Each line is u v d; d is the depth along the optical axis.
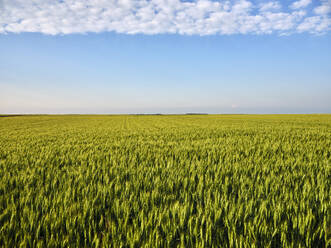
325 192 3.32
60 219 2.61
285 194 3.31
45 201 3.06
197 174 4.49
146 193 3.36
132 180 4.19
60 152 7.55
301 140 10.12
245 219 2.69
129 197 3.43
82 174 4.66
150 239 2.22
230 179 4.12
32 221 2.53
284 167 5.02
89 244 2.32
